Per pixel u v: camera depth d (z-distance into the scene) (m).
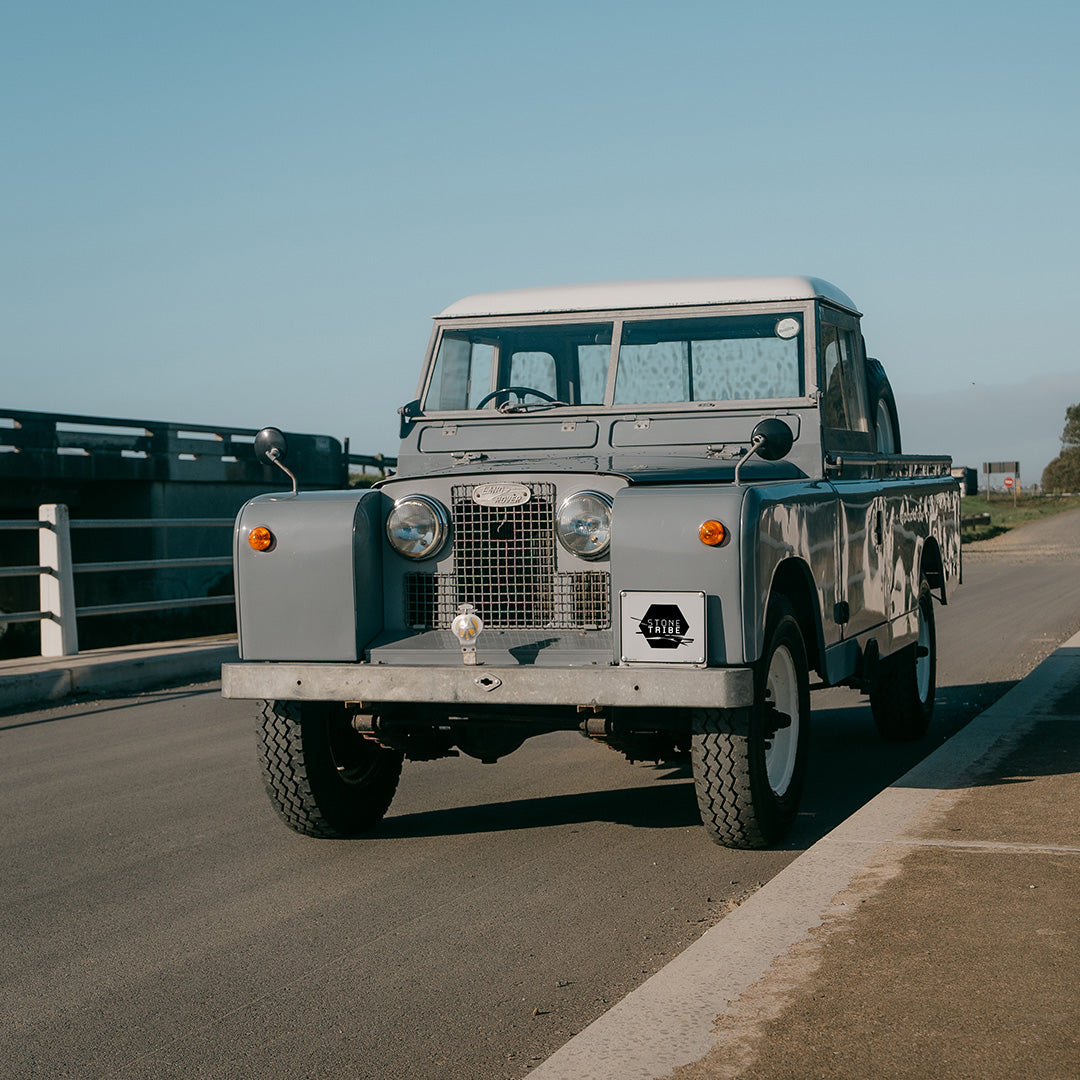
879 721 8.45
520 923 4.85
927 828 5.45
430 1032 3.84
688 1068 3.29
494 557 5.60
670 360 6.75
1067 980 3.72
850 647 6.75
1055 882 4.62
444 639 5.56
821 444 6.52
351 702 5.77
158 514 24.31
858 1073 3.21
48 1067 3.67
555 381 6.90
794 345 6.64
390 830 6.38
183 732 9.32
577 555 5.45
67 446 23.14
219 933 4.82
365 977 4.32
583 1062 3.36
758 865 5.60
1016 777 6.41
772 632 5.50
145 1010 4.08
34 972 4.45
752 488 5.30
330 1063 3.64
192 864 5.80
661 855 5.79
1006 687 10.82
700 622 5.09
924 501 8.63
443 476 5.65
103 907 5.18
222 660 12.72
